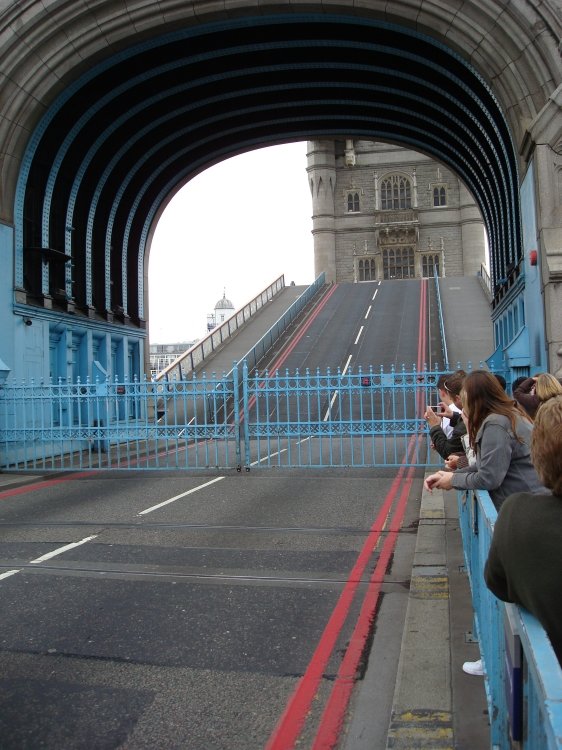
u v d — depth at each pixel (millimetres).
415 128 24547
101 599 5758
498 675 2758
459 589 5504
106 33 15992
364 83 21141
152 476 14094
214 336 39219
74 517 9531
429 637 4512
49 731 3529
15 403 15008
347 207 86125
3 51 15445
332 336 41344
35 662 4449
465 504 5898
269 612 5375
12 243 16172
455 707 3537
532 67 14305
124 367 23344
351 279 85125
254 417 26375
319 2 15719
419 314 45719
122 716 3686
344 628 5000
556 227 13320
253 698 3889
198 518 9312
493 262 25531
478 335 39031
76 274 20391
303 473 14156
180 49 18016
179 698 3898
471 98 18656
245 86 21078
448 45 15484
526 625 1963
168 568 6723
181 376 30562
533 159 13930
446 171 84375
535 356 14391
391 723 3398
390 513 9547
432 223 84562
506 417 4188
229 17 16172
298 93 22344
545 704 1484
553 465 2236
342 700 3846
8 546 7762
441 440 6133
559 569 2094
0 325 15648
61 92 16328
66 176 19047
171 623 5148
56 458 17781
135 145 21953
